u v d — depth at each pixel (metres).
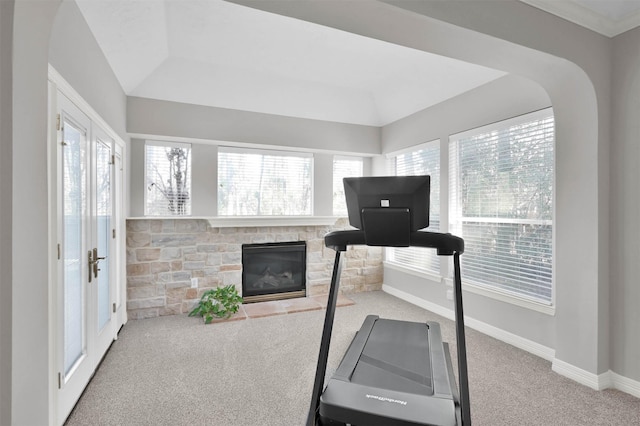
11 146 1.06
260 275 4.62
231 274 4.31
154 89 3.75
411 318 3.92
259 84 4.01
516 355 2.92
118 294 3.43
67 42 1.95
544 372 2.62
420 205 1.74
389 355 2.37
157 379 2.50
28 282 1.17
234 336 3.36
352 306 4.39
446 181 3.95
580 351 2.49
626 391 2.34
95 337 2.58
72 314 2.12
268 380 2.50
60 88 1.85
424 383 1.96
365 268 5.15
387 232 1.82
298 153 4.88
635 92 2.29
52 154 1.77
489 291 3.37
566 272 2.59
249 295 4.52
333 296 1.94
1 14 1.04
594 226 2.41
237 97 4.10
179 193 4.25
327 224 4.85
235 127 4.24
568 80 2.46
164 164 4.19
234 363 2.77
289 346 3.12
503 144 3.29
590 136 2.42
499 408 2.14
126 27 2.60
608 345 2.44
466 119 3.67
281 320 3.85
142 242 3.88
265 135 4.41
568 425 1.98
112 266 3.14
